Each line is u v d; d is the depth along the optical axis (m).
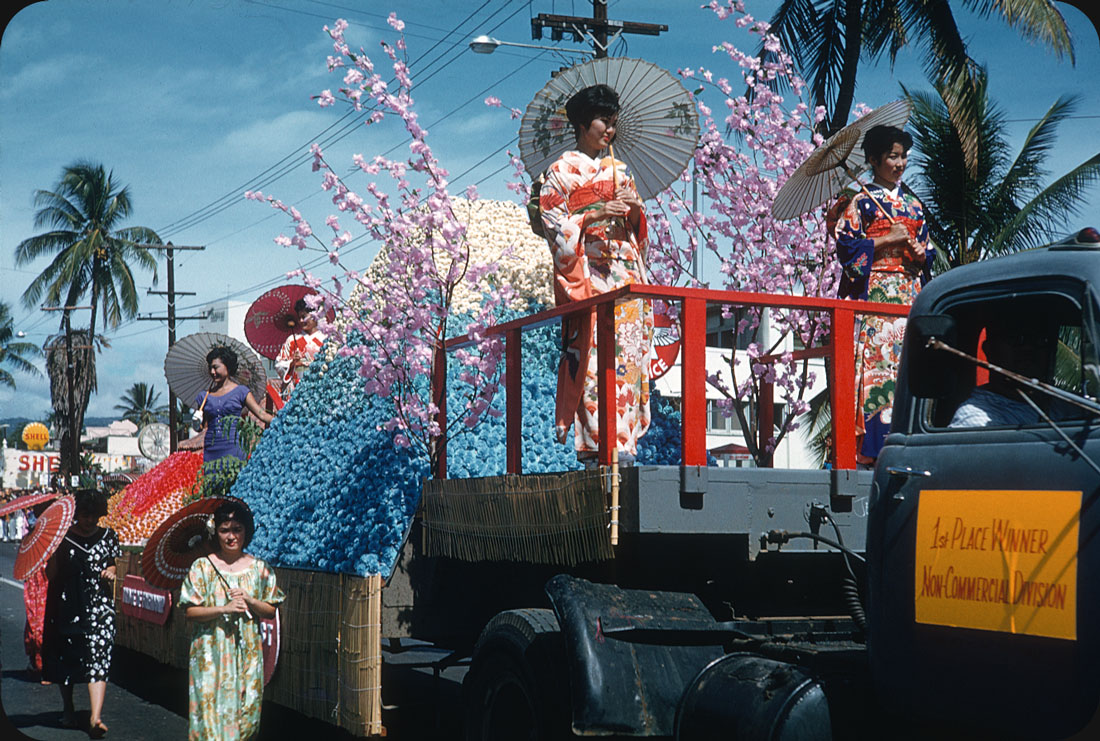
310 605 6.52
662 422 6.87
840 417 4.60
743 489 4.33
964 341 3.63
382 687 6.54
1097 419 3.10
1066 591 3.01
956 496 3.37
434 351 6.37
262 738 7.30
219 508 6.40
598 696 4.01
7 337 55.47
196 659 6.29
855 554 4.07
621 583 4.70
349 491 6.46
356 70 6.28
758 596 4.97
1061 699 3.01
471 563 5.99
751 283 7.25
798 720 3.57
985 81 16.19
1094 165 15.99
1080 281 3.29
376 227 6.43
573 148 5.81
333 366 7.70
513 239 7.44
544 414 6.85
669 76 5.77
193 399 10.47
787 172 7.51
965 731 3.33
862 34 16.25
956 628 3.30
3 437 47.38
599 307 4.65
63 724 7.98
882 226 5.54
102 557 7.82
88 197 45.28
